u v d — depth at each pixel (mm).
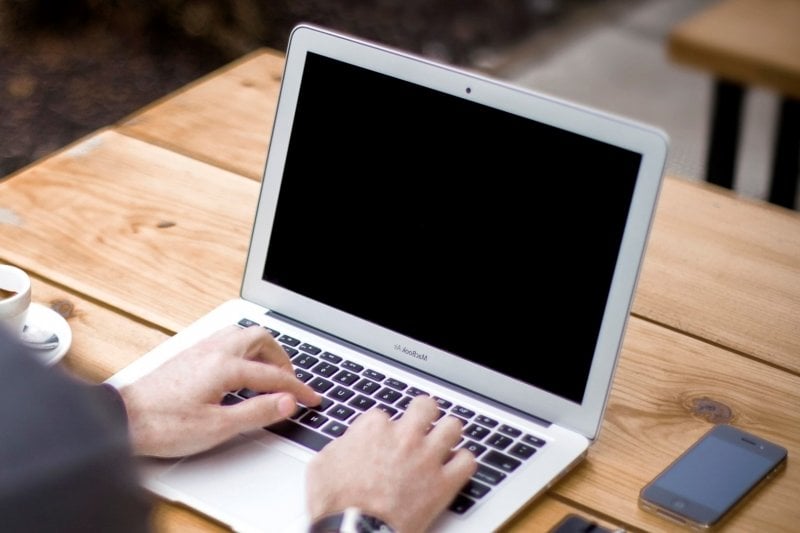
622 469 1163
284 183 1343
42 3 4234
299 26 1315
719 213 1624
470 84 1228
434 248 1262
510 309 1220
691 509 1095
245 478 1097
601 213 1164
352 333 1310
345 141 1305
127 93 3902
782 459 1177
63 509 551
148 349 1315
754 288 1469
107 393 1072
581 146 1170
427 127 1255
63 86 3924
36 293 1401
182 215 1575
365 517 1003
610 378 1167
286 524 1043
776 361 1341
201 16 4168
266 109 1854
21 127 3678
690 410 1255
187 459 1117
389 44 4328
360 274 1304
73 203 1583
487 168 1226
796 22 2541
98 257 1478
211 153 1723
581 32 4621
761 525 1097
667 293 1455
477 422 1188
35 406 553
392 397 1218
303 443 1143
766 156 3725
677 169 3459
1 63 4047
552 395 1197
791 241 1567
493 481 1105
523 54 4402
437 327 1260
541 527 1080
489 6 4758
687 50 2486
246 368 1163
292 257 1345
